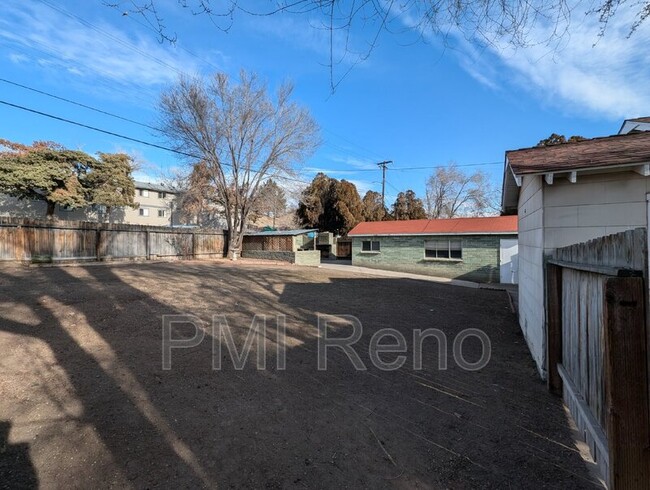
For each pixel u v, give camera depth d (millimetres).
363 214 33156
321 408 3373
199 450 2629
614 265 2115
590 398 2768
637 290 1688
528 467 2545
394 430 3027
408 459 2625
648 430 1661
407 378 4199
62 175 24266
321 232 29766
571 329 3404
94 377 3713
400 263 18438
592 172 4203
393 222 19828
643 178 4109
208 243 21328
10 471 2305
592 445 2654
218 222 32500
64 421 2900
